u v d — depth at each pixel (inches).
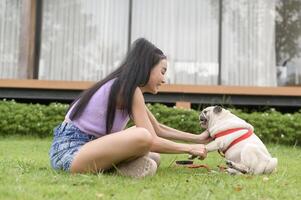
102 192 95.9
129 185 103.7
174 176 121.3
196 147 125.0
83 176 109.6
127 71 120.7
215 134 132.0
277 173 131.2
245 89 289.4
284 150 233.8
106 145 113.4
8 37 314.7
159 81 123.8
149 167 117.8
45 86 288.5
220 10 313.7
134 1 315.6
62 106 276.8
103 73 313.4
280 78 314.5
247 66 312.7
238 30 314.0
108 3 315.9
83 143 120.5
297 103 296.0
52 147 124.7
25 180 106.3
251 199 93.1
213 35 313.9
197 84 309.1
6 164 135.9
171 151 121.8
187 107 291.1
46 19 314.3
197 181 112.0
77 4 316.2
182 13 315.0
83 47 315.0
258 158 127.5
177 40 313.4
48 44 313.4
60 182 104.3
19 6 315.6
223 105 294.7
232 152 129.8
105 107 120.4
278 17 315.9
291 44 314.2
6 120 272.5
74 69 314.2
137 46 123.3
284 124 265.1
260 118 266.2
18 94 295.7
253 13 315.3
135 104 119.5
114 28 315.3
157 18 314.5
